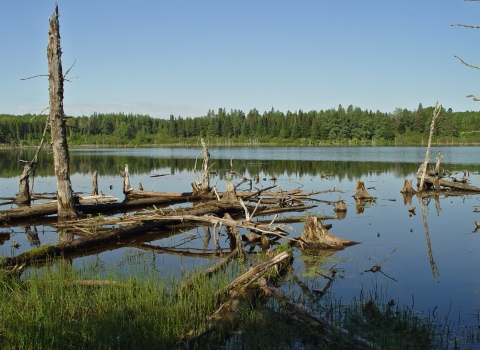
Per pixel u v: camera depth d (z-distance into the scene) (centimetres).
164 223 1486
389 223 1503
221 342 612
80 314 678
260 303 740
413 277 898
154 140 12862
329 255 1084
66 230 1425
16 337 575
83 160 5688
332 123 11156
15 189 2589
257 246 1241
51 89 1570
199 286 776
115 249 1205
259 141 12006
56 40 1531
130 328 595
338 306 738
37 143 10956
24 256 1009
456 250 1113
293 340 614
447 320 682
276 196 2184
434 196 2270
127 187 2108
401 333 633
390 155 6284
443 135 9638
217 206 1722
